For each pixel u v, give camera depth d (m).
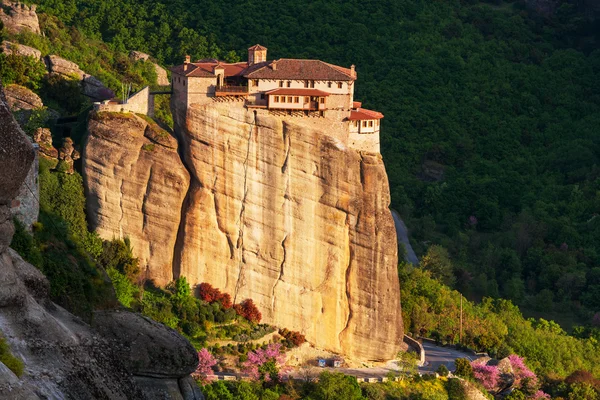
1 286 79.44
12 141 78.50
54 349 79.81
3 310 79.56
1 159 77.94
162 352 96.50
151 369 96.00
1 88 80.38
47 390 76.88
